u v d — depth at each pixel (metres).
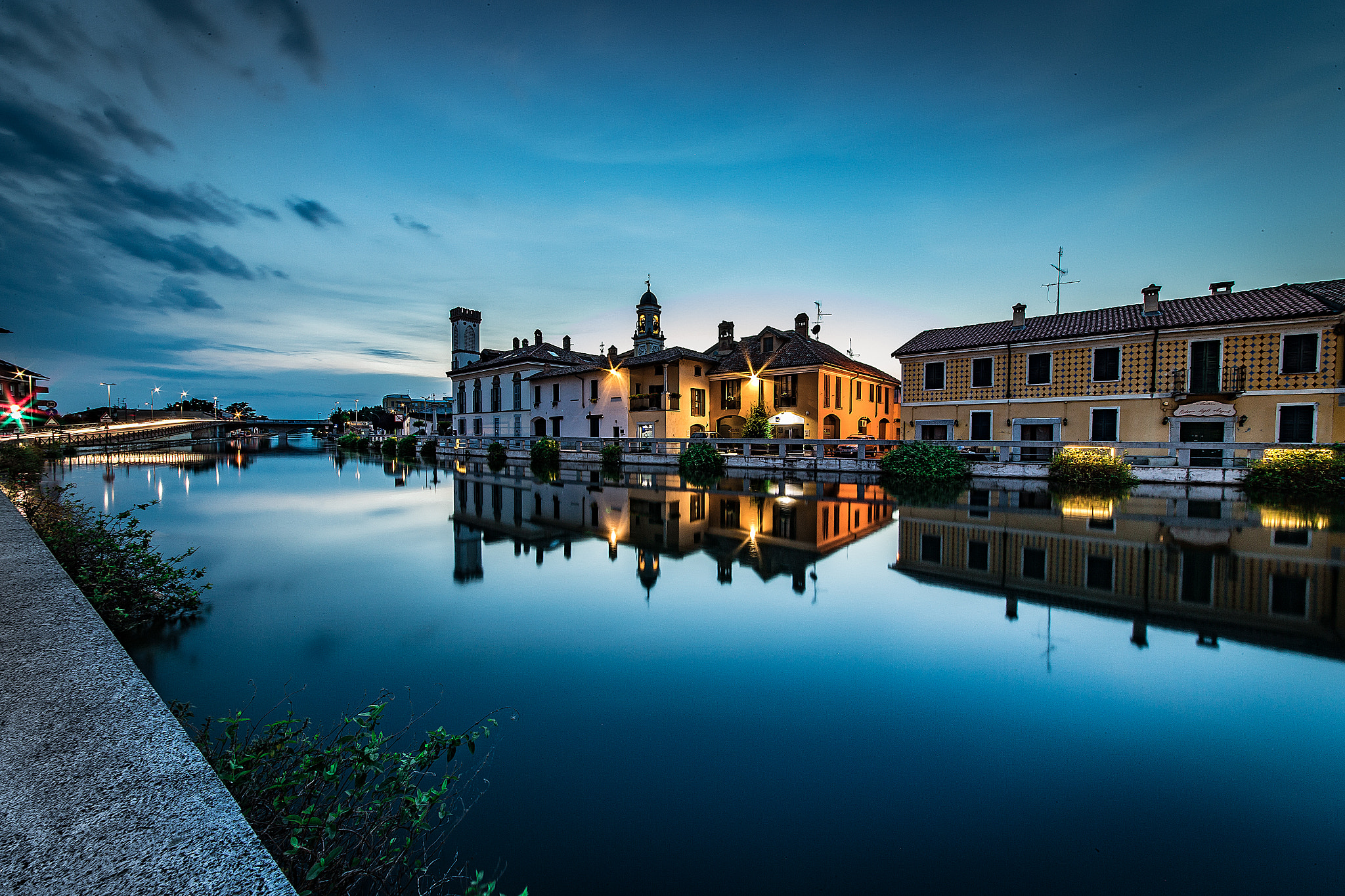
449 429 68.75
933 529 10.67
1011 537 9.77
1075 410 23.72
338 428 122.12
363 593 6.82
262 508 14.62
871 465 21.80
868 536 10.12
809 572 7.69
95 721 1.86
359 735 2.48
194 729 3.50
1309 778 3.06
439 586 7.11
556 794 2.96
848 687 4.21
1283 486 15.59
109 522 10.89
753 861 2.49
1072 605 6.12
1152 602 6.19
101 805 1.47
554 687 4.24
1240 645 4.96
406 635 5.36
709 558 8.61
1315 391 19.33
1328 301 19.30
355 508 14.66
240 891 1.25
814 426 29.92
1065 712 3.82
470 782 3.06
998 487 18.28
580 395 38.28
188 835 1.41
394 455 48.41
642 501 15.71
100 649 2.42
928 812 2.82
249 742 2.78
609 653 4.91
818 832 2.67
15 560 3.97
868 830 2.69
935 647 5.01
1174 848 2.55
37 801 1.47
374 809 2.34
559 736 3.54
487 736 3.52
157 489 18.81
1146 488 17.23
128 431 56.22
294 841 2.02
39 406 58.59
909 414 28.16
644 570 7.89
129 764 1.65
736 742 3.47
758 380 32.81
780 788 3.01
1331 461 15.25
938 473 20.03
